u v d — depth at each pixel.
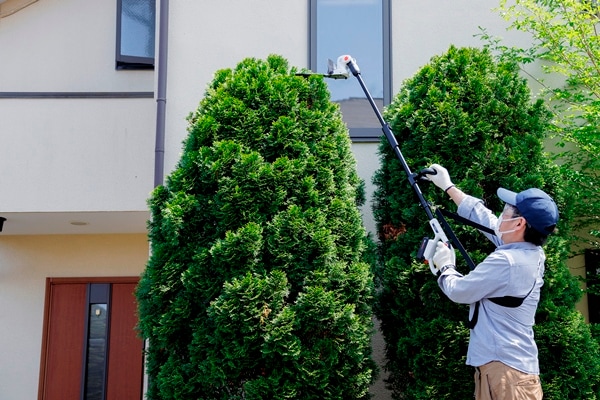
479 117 4.12
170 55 5.44
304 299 3.70
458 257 3.94
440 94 4.18
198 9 5.51
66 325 7.52
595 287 5.18
